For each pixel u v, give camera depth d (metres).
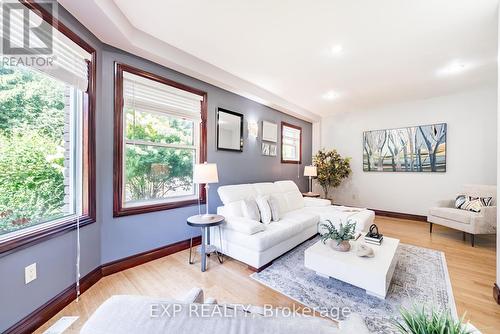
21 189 1.53
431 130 4.25
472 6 1.83
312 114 5.40
